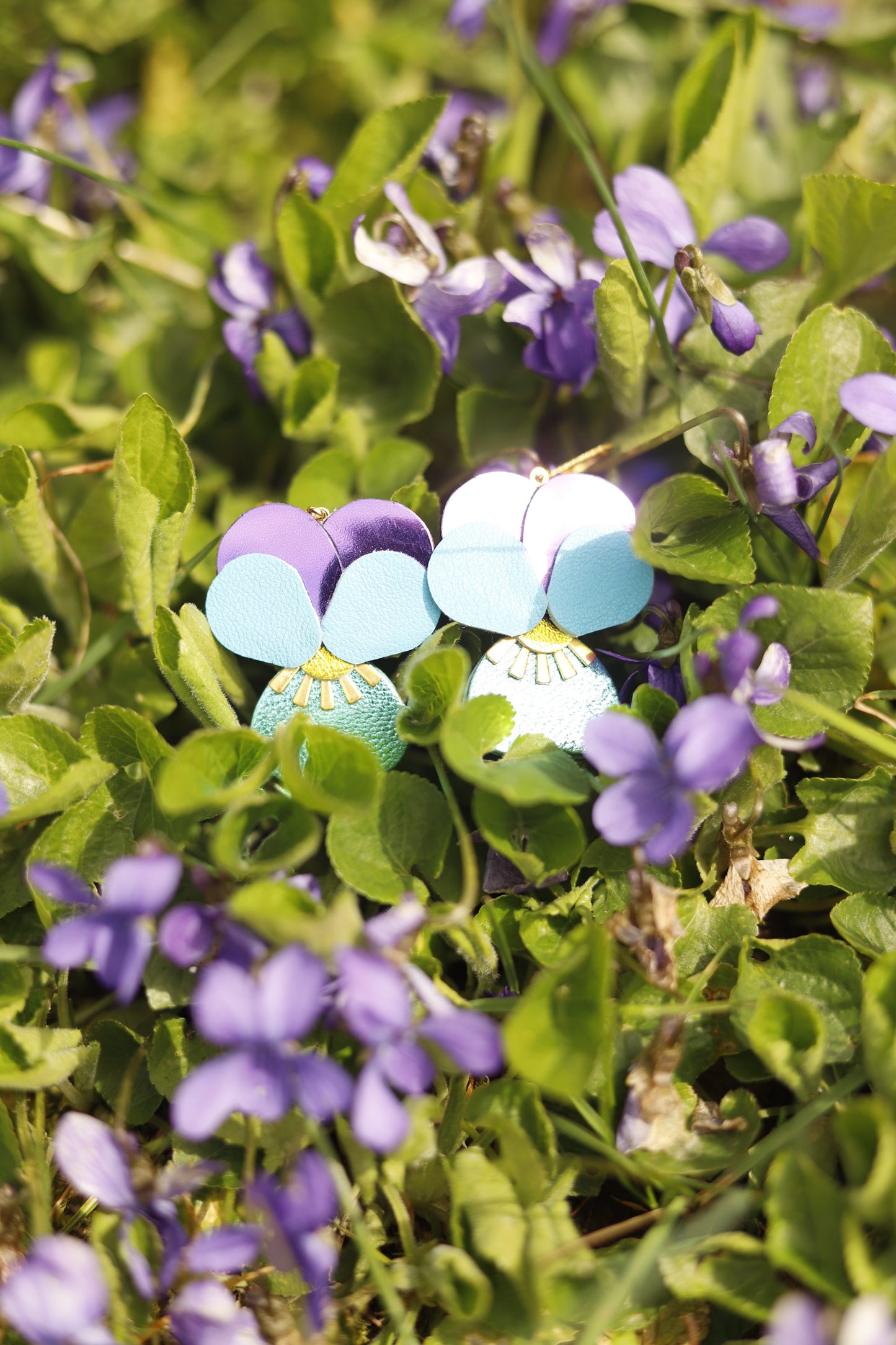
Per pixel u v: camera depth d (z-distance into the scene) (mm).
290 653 498
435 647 500
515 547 496
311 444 590
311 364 559
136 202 653
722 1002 488
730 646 464
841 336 522
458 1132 477
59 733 499
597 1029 452
